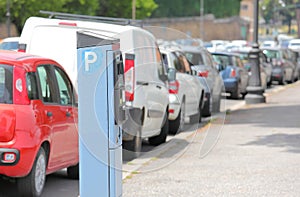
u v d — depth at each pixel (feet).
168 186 50.70
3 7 309.42
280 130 85.97
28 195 45.73
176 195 47.60
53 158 48.44
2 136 44.06
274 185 51.26
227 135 80.48
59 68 51.67
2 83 45.42
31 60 47.93
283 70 196.54
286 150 69.00
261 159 63.21
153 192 48.52
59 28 64.80
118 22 69.15
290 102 131.75
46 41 64.95
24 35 65.41
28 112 44.98
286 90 174.50
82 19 75.15
